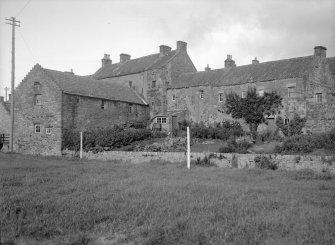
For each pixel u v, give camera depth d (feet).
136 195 42.32
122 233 29.63
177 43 183.62
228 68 163.94
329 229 28.50
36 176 59.06
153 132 139.03
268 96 134.41
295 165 70.13
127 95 165.48
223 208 35.70
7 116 163.32
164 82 171.63
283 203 37.88
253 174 63.36
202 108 157.48
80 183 50.93
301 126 125.70
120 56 206.59
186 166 78.38
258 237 27.22
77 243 27.35
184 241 27.02
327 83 139.95
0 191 44.91
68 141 127.13
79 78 151.94
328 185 49.85
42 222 32.12
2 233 29.17
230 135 116.88
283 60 147.02
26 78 140.15
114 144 115.44
